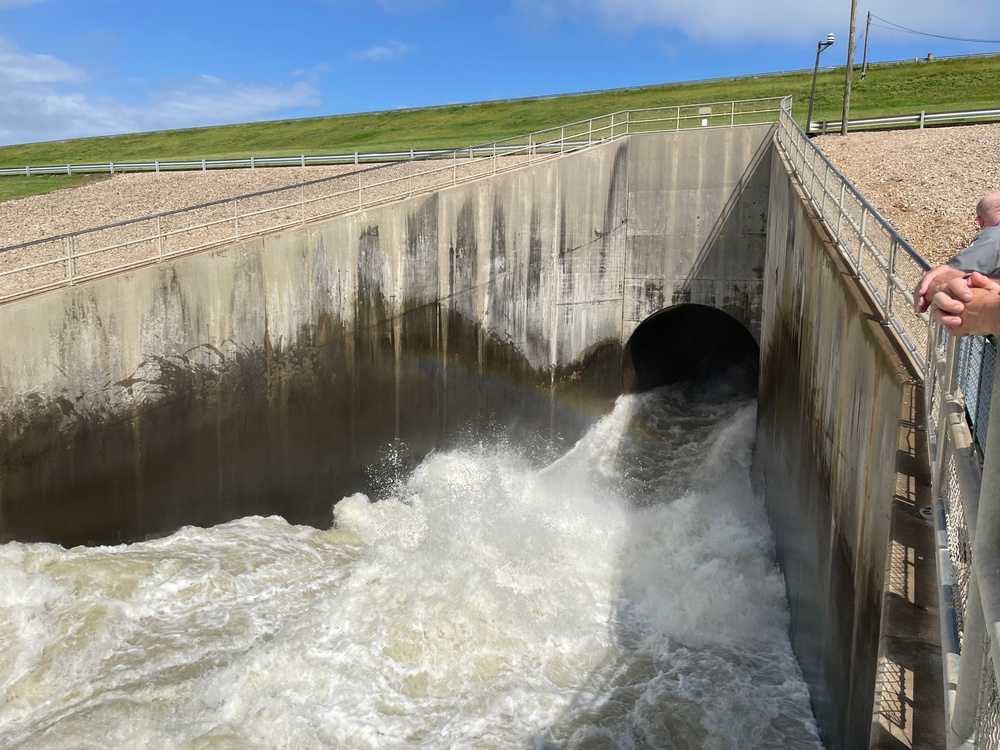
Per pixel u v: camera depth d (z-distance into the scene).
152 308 13.52
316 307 16.06
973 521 3.21
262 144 43.50
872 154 23.80
